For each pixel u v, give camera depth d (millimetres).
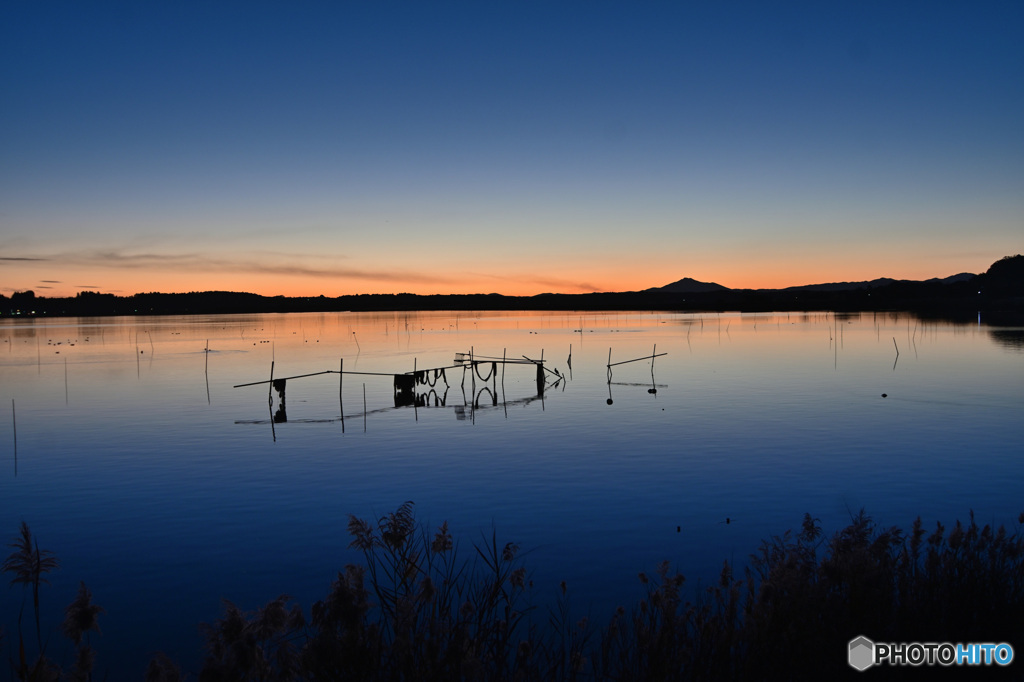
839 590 7062
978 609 7055
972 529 8438
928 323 134875
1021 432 29844
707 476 22656
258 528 18062
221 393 48375
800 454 25906
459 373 61688
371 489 21984
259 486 22703
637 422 34125
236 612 5172
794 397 41875
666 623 6895
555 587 13234
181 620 12703
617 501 19750
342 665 5438
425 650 5953
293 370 63812
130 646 11695
